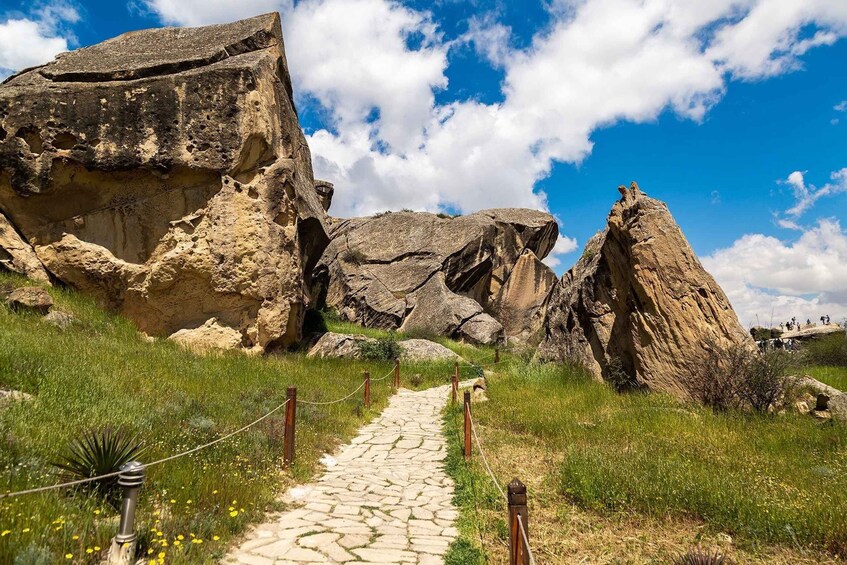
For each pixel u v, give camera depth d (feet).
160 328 53.67
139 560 12.95
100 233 51.75
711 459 23.67
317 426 30.76
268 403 31.99
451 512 19.30
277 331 55.21
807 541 16.31
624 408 34.65
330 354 65.21
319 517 18.10
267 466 21.94
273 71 58.90
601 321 47.65
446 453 28.63
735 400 34.73
